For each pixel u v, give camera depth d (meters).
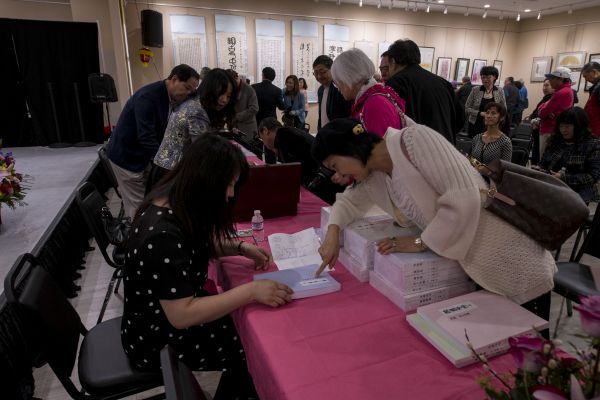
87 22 5.49
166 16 6.36
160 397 1.28
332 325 0.96
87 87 5.66
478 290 1.10
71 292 2.36
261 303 1.05
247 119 4.54
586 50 8.09
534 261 1.03
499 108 2.87
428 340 0.89
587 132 2.66
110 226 2.08
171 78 2.49
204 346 1.14
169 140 2.39
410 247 1.09
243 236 1.52
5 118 5.46
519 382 0.52
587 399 0.47
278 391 0.77
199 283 1.12
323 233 1.39
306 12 7.24
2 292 1.68
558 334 1.91
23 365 1.59
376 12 7.77
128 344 1.11
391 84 1.99
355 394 0.74
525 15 8.72
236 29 6.80
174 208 0.99
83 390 1.18
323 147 1.11
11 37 5.24
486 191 1.03
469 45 8.82
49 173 4.04
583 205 0.99
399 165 1.04
